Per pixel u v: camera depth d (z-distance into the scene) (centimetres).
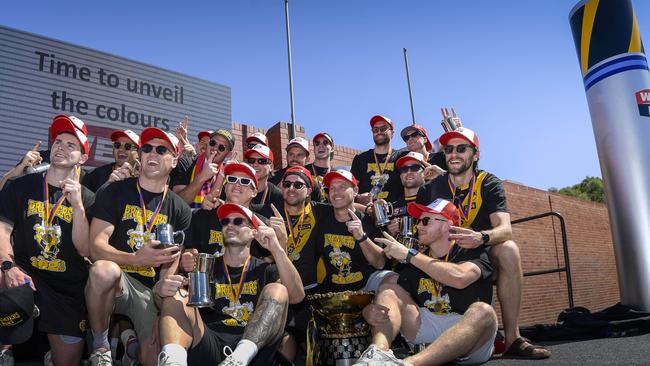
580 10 628
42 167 433
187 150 571
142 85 760
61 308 359
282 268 330
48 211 362
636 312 488
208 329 315
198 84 821
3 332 325
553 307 1300
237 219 340
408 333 347
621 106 587
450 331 305
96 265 317
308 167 674
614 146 587
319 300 362
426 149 688
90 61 716
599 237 1609
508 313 372
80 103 698
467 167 417
